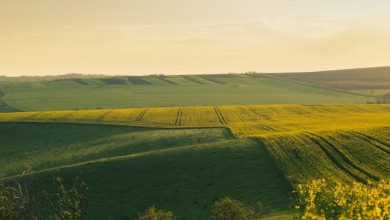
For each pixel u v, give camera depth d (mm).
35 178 62406
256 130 84562
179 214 48719
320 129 77750
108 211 51906
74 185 58969
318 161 57031
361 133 68188
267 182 53094
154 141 82625
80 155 79438
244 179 55219
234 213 39719
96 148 82938
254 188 52156
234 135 79938
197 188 55000
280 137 69750
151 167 62438
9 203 37719
